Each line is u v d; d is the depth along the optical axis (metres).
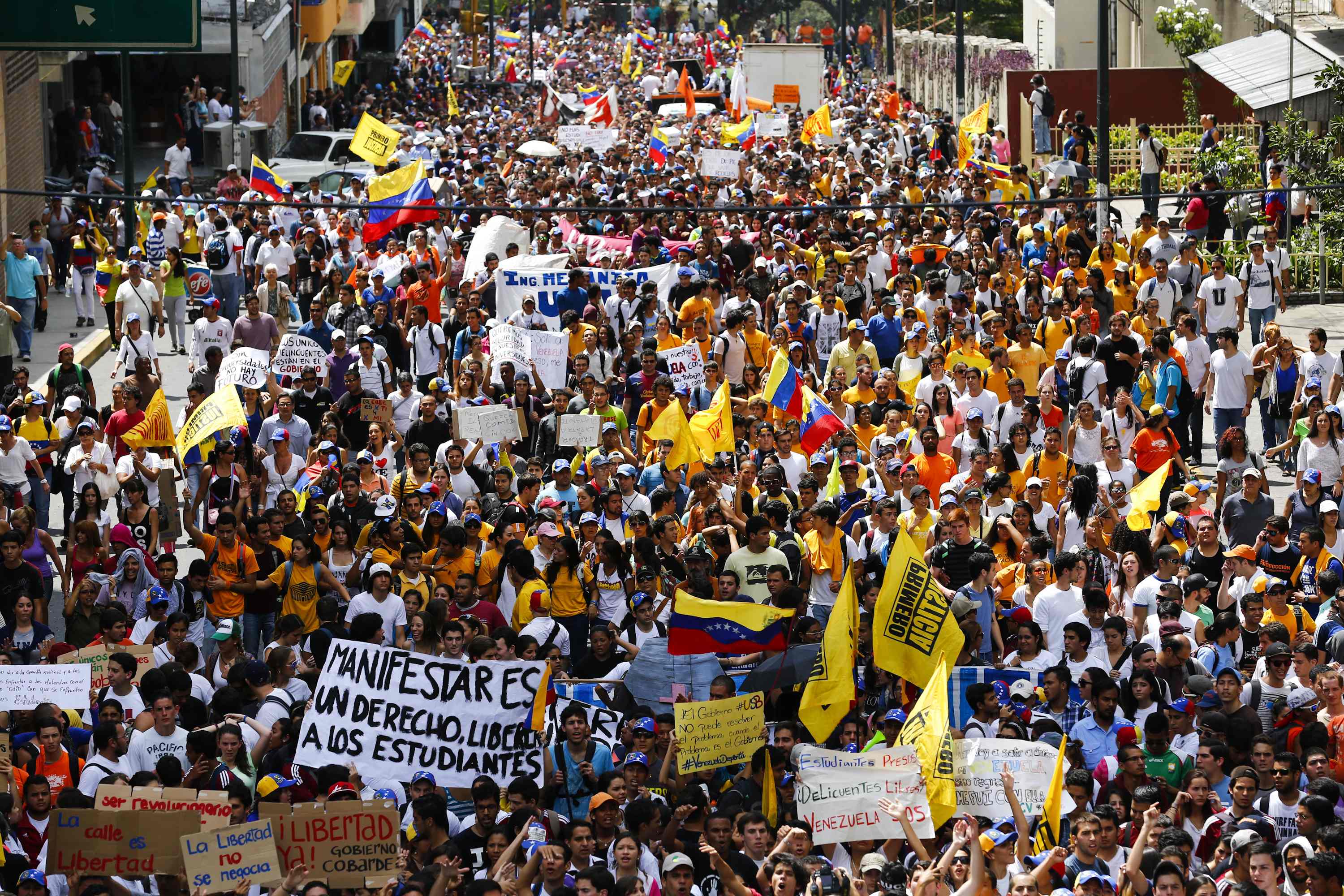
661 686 38.56
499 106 192.62
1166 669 37.97
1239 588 43.84
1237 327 67.69
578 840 31.27
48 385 60.66
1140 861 30.52
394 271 77.81
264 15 149.38
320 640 39.84
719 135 136.50
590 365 62.06
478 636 40.03
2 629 42.41
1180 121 150.25
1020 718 35.75
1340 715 36.34
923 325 60.38
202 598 45.09
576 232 82.94
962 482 50.03
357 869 30.20
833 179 104.25
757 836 31.97
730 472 49.59
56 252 93.25
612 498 46.97
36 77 102.19
